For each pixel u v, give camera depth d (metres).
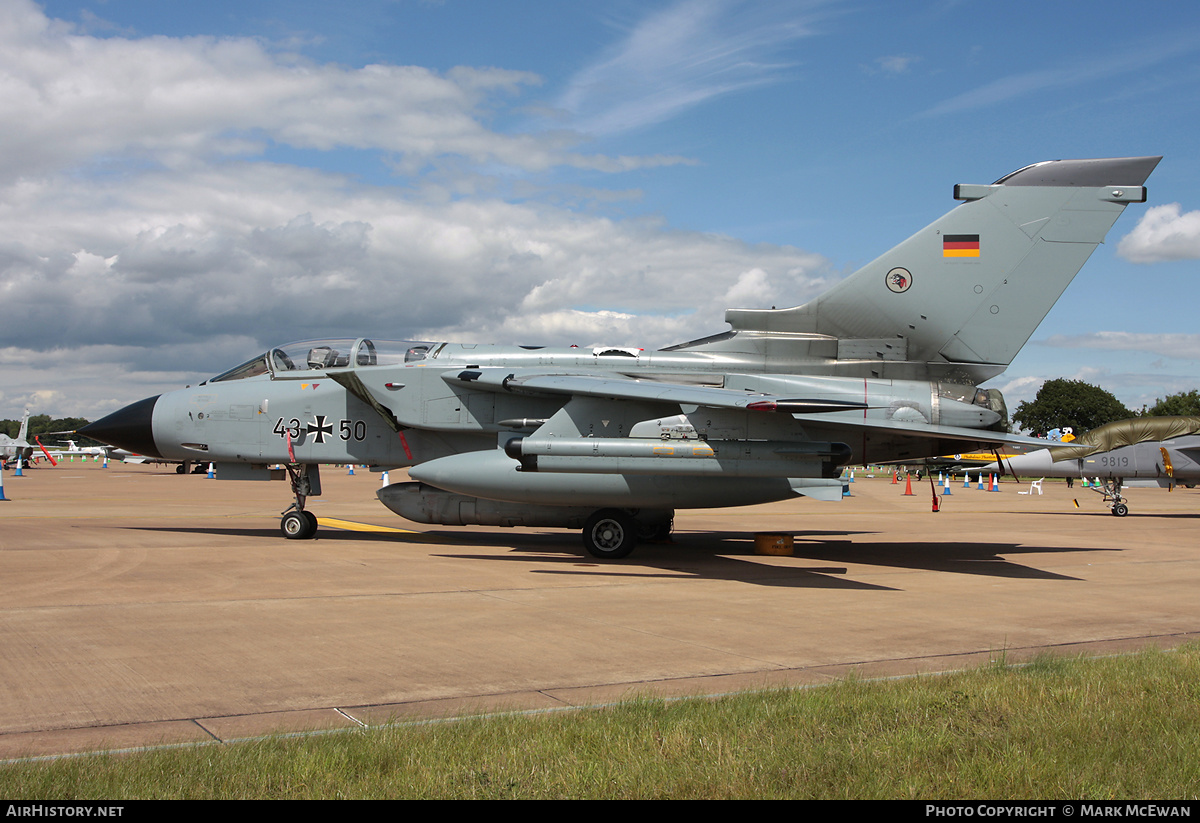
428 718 4.81
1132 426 25.17
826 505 29.30
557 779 3.79
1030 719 4.68
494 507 13.62
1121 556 14.01
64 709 4.96
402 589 9.49
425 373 13.46
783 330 13.24
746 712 4.77
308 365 14.30
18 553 12.20
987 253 12.83
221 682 5.57
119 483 39.84
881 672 6.07
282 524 14.62
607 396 12.02
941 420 12.51
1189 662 6.03
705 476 11.94
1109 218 12.70
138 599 8.59
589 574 11.02
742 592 9.73
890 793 3.69
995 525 20.69
